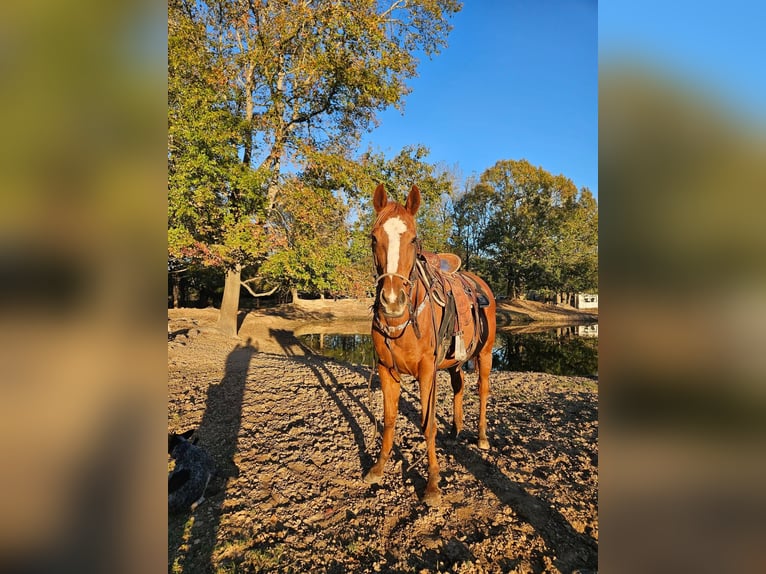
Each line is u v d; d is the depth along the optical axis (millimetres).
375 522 2754
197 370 7691
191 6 10586
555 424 4742
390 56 11633
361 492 3137
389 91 12055
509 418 4984
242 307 27000
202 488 2975
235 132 9922
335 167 11656
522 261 31875
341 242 12898
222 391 6039
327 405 5301
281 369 7867
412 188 2955
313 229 12148
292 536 2600
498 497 3043
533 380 7531
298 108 12641
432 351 3004
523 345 16859
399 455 3781
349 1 10945
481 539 2562
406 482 3277
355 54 11625
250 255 11797
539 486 3205
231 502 2982
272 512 2865
